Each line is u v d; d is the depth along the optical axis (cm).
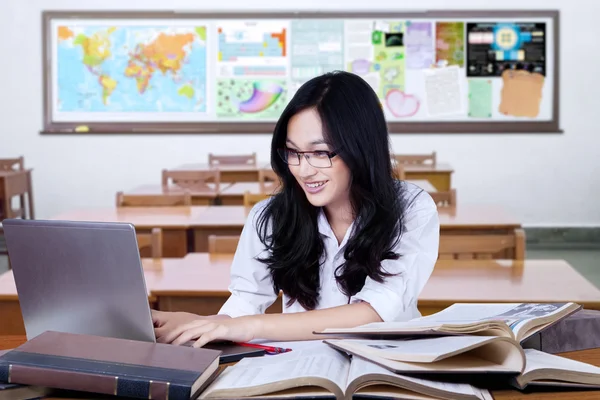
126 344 116
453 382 108
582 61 687
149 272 265
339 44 691
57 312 126
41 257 122
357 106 135
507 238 277
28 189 651
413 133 695
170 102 700
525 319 122
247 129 700
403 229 146
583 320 134
